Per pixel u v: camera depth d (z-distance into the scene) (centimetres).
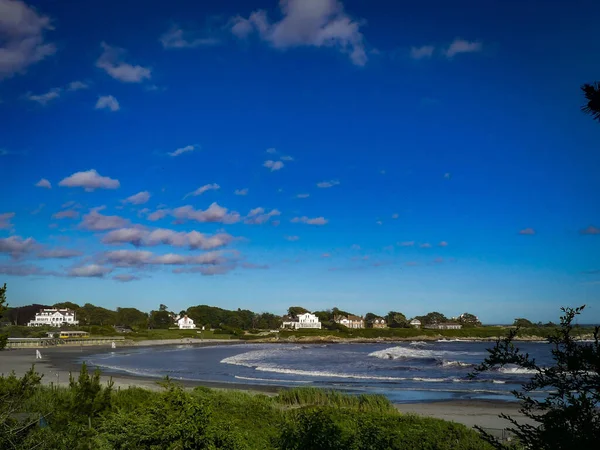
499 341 484
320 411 1245
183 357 8531
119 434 919
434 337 18462
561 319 445
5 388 981
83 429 1027
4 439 855
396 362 7119
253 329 19950
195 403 962
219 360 7662
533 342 12006
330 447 1116
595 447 395
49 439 920
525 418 2561
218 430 934
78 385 1308
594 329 432
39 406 1158
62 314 17825
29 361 7325
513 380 4422
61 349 10944
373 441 1188
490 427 2300
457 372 5459
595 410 411
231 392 2605
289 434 1144
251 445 1064
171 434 888
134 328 18725
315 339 17088
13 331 13975
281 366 6431
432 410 2953
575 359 407
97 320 19275
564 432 412
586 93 430
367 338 17962
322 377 4894
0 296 1038
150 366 6394
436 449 1205
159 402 959
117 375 5106
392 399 3469
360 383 4381
